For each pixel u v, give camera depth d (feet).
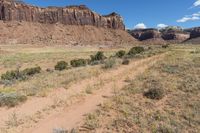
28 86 68.85
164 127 42.75
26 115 46.65
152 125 43.32
